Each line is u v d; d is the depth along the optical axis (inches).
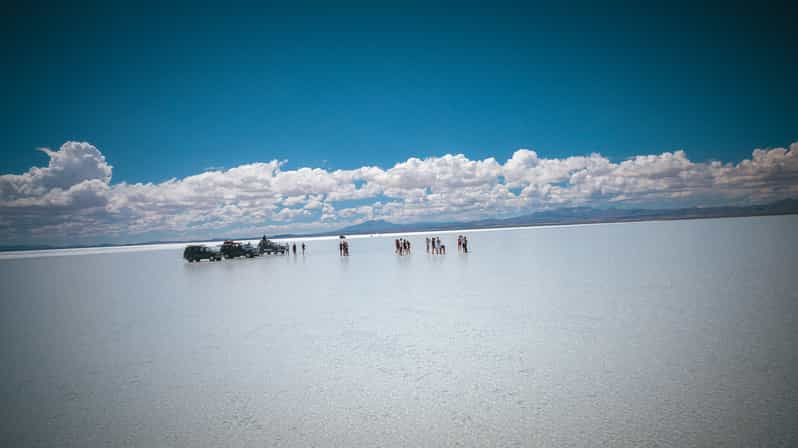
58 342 373.7
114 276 1144.2
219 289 749.3
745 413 191.3
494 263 1030.4
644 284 580.4
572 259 1047.0
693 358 266.5
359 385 245.4
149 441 186.9
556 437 176.4
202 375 272.7
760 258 855.1
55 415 217.0
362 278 836.0
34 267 1747.0
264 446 178.2
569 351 291.9
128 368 292.0
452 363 277.9
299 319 445.7
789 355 265.7
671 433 175.9
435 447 172.1
